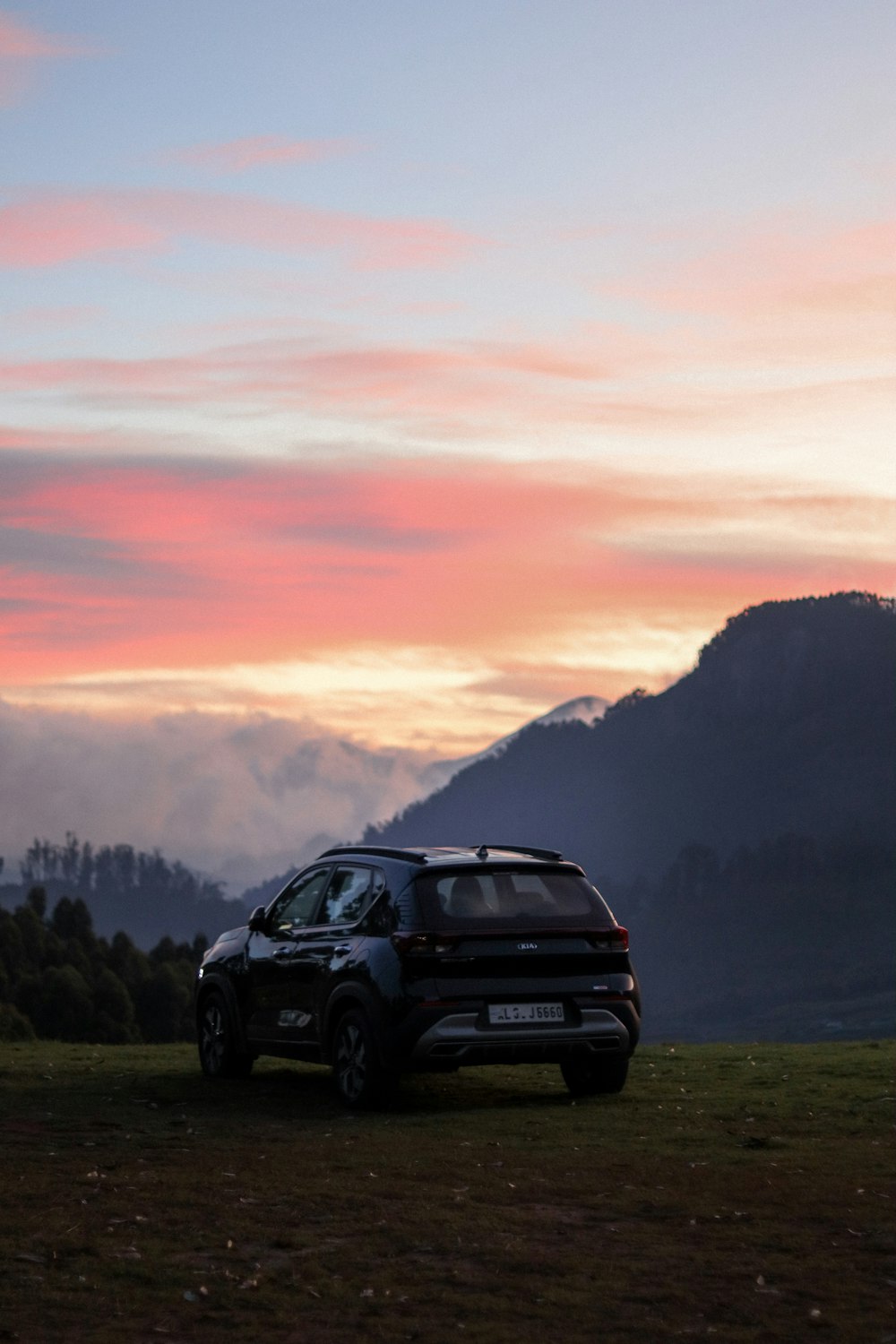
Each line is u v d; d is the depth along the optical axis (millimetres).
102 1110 11172
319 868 12828
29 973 131375
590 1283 6270
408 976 11016
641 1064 14945
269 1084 12984
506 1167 8680
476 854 11828
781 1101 11578
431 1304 6012
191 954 155875
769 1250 6777
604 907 11812
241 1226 7207
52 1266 6492
